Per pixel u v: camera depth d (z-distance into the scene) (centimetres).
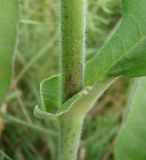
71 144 14
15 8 17
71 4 12
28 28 32
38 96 30
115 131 29
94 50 30
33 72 31
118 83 32
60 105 13
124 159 21
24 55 31
